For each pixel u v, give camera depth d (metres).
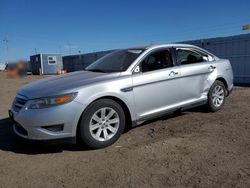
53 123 3.71
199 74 5.39
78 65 34.94
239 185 2.83
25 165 3.58
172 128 4.86
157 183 2.95
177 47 5.21
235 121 5.15
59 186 2.99
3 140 4.63
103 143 4.05
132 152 3.84
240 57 14.63
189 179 3.00
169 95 4.86
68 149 4.09
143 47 5.02
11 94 11.59
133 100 4.36
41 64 39.22
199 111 6.00
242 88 11.08
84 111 3.88
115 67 4.71
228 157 3.52
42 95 3.79
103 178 3.12
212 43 15.85
